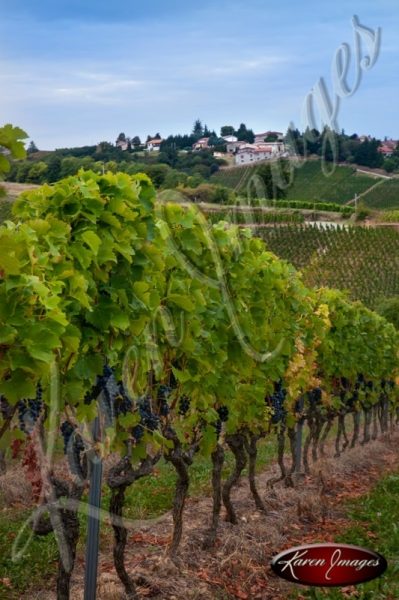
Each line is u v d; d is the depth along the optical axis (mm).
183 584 6242
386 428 20203
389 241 45781
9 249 3225
